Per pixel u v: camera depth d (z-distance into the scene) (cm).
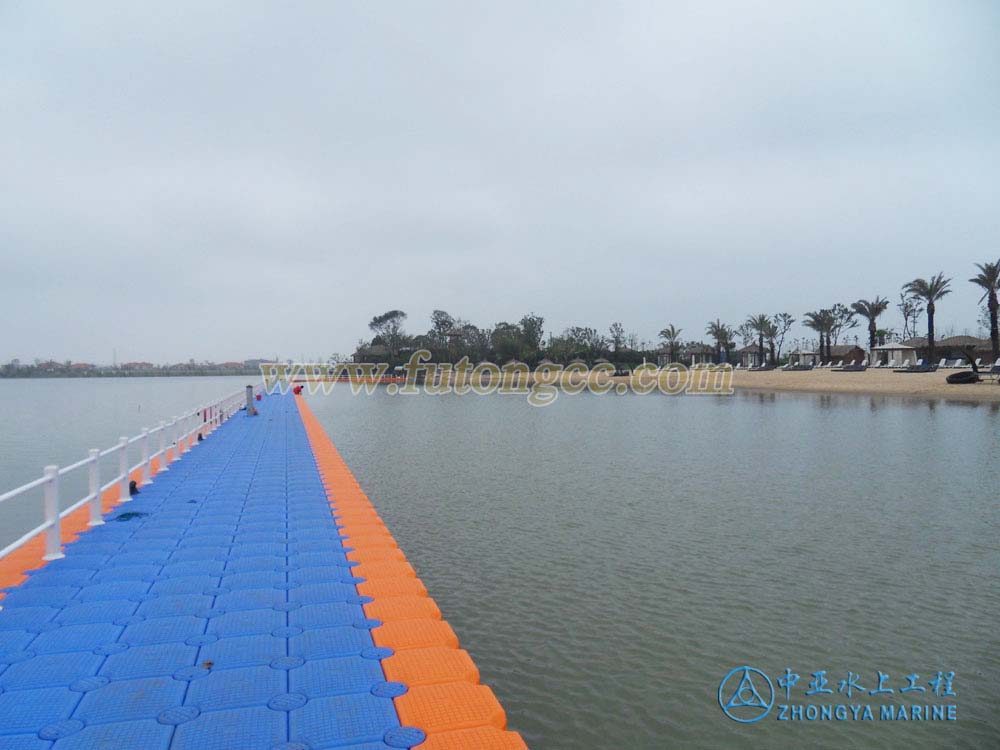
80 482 2066
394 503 1514
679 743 610
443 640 548
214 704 434
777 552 1136
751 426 3334
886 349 8825
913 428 3123
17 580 685
